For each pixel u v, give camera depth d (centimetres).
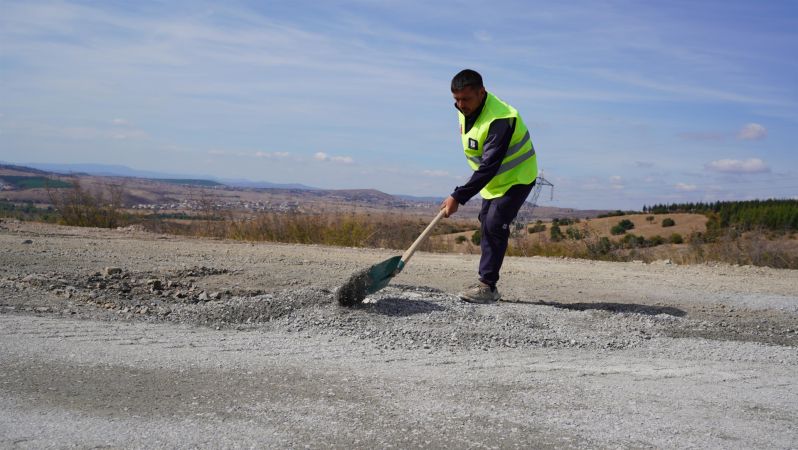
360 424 294
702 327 564
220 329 469
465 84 562
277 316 504
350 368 383
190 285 629
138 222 1452
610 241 1406
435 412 313
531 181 596
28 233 1087
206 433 275
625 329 530
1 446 252
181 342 421
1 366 350
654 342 496
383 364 395
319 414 304
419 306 542
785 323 602
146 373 354
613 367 415
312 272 756
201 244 1080
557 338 486
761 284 855
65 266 703
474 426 297
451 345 449
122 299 545
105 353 385
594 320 553
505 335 480
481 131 571
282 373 366
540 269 952
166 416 293
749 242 1330
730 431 305
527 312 556
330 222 1411
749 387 383
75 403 303
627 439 289
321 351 417
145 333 439
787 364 446
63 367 355
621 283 821
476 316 527
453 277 796
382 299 549
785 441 295
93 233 1176
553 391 355
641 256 1339
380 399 329
